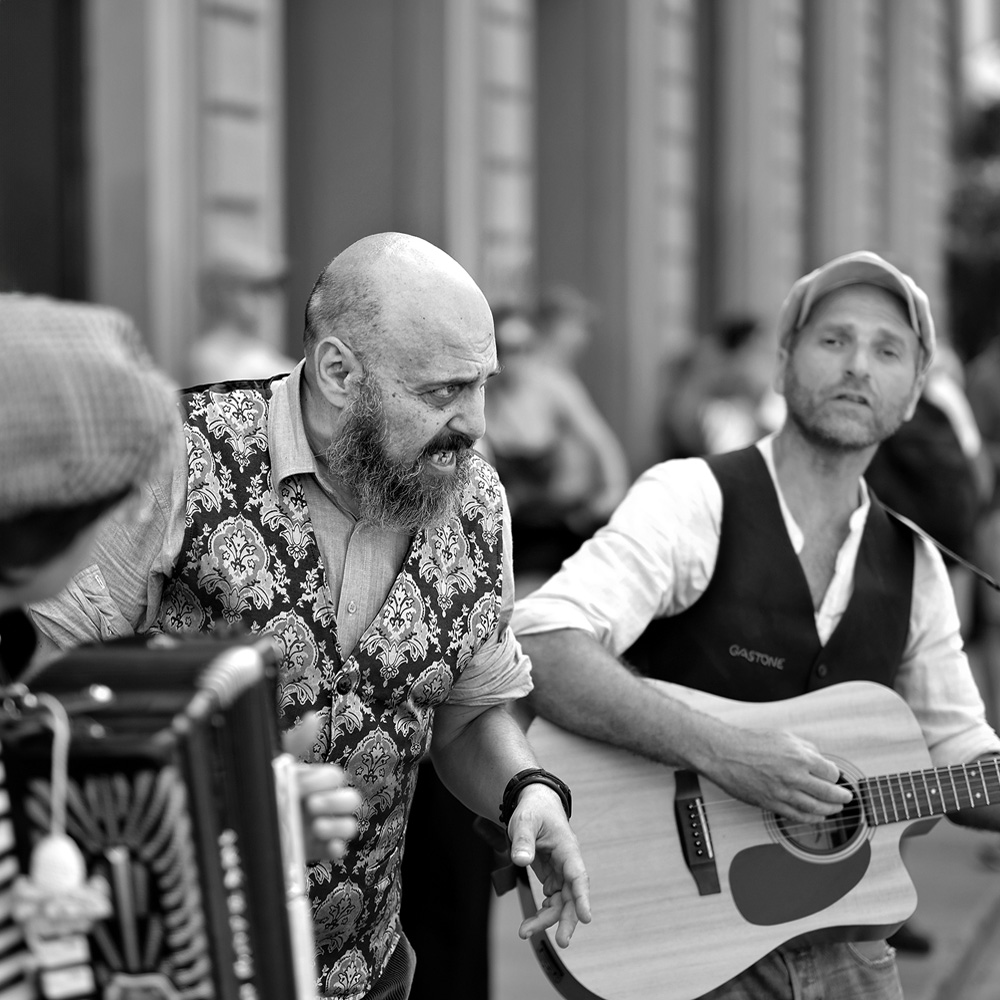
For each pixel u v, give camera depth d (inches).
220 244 506.0
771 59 1025.5
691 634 220.5
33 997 104.1
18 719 105.3
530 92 741.9
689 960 214.7
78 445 107.3
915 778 220.4
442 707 191.6
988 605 530.6
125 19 477.1
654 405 868.6
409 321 163.2
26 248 473.1
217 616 166.4
